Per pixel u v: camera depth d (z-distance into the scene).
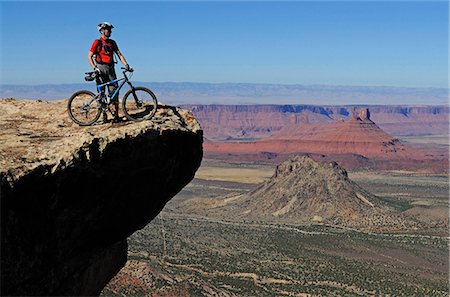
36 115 18.36
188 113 18.39
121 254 19.08
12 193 13.27
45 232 14.27
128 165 15.49
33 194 13.79
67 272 15.55
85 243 15.95
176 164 17.22
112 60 17.39
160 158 16.25
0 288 13.09
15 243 13.41
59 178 14.10
